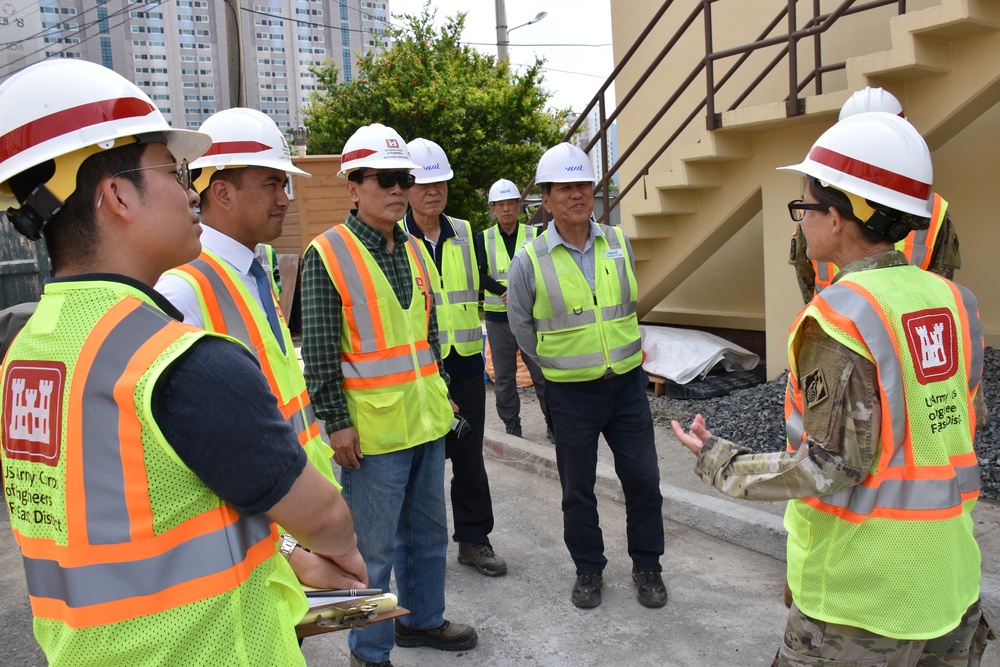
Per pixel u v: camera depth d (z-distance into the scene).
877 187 1.76
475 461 3.94
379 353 2.85
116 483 1.16
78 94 1.21
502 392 6.04
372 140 2.84
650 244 7.05
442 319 4.51
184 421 1.15
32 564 1.24
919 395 1.73
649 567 3.54
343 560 1.54
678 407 6.37
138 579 1.17
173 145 1.40
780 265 6.09
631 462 3.51
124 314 1.19
